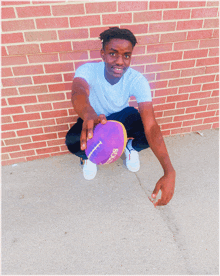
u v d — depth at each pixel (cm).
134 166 215
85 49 192
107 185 205
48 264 145
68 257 149
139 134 206
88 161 207
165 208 181
